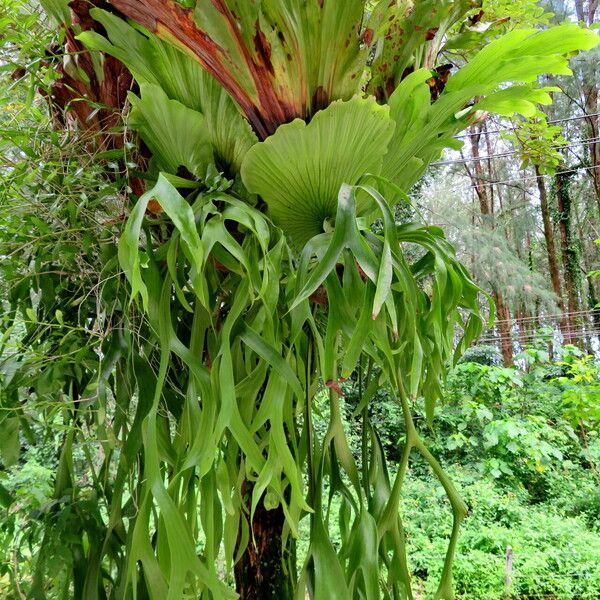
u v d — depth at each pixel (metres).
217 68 0.59
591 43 0.67
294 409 0.80
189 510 0.63
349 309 0.63
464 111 0.84
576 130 7.59
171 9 0.56
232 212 0.59
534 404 3.99
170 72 0.66
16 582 0.69
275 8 0.56
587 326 7.35
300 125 0.57
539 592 2.48
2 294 0.68
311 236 0.71
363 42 0.64
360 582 0.70
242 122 0.64
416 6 0.73
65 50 0.71
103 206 0.70
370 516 0.72
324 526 0.71
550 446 3.47
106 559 0.81
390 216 0.60
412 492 3.41
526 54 0.69
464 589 2.49
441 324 0.68
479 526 2.92
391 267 0.56
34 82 0.67
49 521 0.67
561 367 5.23
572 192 8.39
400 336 0.76
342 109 0.57
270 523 0.82
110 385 0.69
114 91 0.71
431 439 3.88
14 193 0.62
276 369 0.60
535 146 1.40
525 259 8.86
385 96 0.76
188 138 0.65
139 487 0.67
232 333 0.63
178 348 0.61
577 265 7.83
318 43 0.60
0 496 0.66
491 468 3.51
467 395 3.93
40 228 0.61
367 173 0.66
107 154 0.65
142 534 0.58
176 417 0.68
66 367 0.67
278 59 0.59
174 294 0.75
